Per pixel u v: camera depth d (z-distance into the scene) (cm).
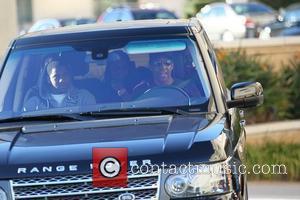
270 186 2558
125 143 1308
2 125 1488
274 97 3186
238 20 7988
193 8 10825
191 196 1271
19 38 1700
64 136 1370
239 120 1580
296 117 3256
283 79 3266
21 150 1329
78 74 1593
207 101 1495
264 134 2947
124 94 1543
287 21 8031
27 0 10194
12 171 1289
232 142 1373
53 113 1516
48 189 1282
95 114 1482
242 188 1382
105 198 1276
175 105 1495
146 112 1473
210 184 1280
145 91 1545
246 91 1538
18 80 1611
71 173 1277
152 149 1291
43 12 10350
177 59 1588
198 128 1361
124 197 1270
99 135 1354
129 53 1606
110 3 10919
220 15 8069
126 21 1755
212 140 1315
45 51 1641
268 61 3344
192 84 1540
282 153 2703
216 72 1584
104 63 1598
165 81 1564
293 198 2395
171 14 6512
